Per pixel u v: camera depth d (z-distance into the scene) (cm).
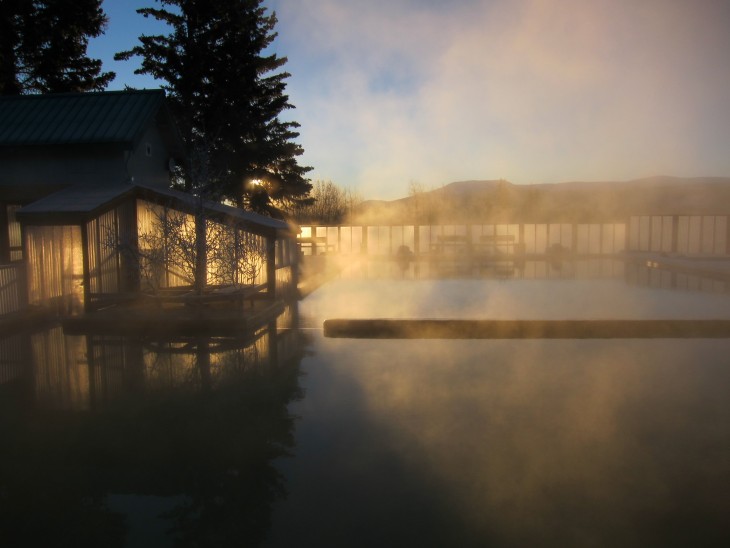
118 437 495
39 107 1338
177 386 639
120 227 1148
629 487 399
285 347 819
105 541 339
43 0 1969
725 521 357
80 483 414
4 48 1956
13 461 449
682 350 789
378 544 333
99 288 1098
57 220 992
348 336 898
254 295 1177
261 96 2050
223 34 1955
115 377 680
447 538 338
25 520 366
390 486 401
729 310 1069
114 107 1316
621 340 858
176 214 1191
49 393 621
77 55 2178
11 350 821
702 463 436
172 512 372
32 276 1046
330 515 364
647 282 1531
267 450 462
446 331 887
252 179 2062
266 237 1173
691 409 552
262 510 372
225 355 777
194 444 477
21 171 1262
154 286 1144
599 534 342
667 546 330
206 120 1962
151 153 1419
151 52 1931
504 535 341
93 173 1248
